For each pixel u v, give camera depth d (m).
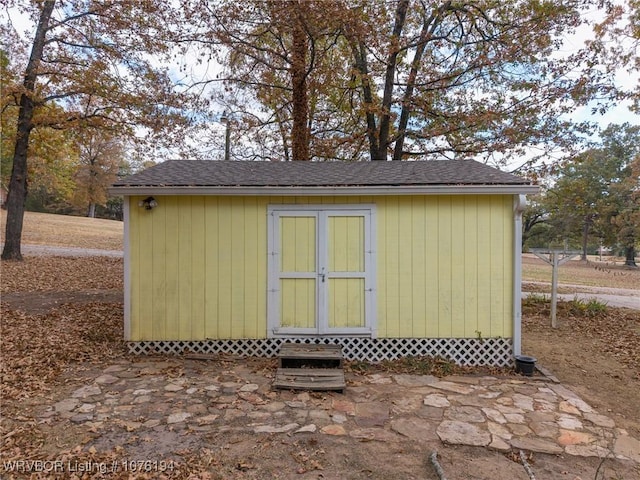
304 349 5.23
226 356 5.54
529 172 11.42
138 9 11.44
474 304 5.53
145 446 3.20
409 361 5.42
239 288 5.64
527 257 38.31
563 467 3.01
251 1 10.21
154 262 5.60
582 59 10.47
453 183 5.28
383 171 6.25
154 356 5.52
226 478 2.81
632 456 3.19
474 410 3.97
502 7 11.26
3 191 30.75
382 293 5.59
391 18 11.12
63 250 17.95
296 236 5.63
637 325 8.25
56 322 7.00
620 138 37.34
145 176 5.80
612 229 36.44
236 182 5.47
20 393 4.18
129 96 12.84
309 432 3.46
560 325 8.22
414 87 11.77
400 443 3.30
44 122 12.95
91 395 4.19
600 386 4.90
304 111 11.66
